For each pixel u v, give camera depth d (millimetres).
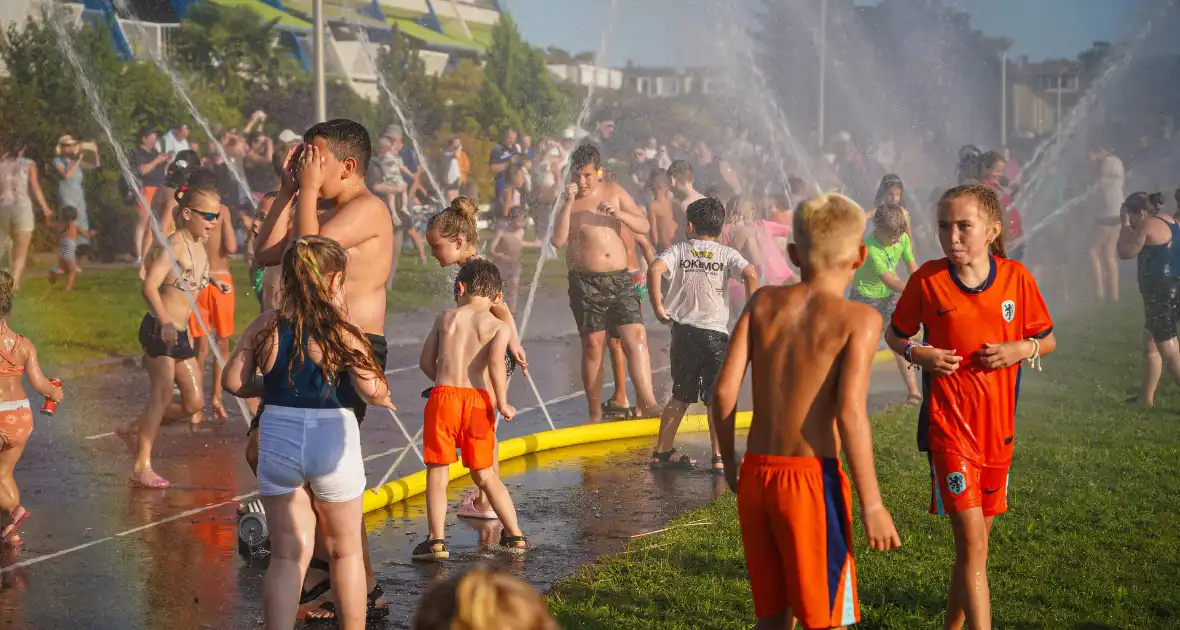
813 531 3803
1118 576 5453
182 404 7984
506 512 6133
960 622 4551
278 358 4445
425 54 35719
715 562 5734
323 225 5152
